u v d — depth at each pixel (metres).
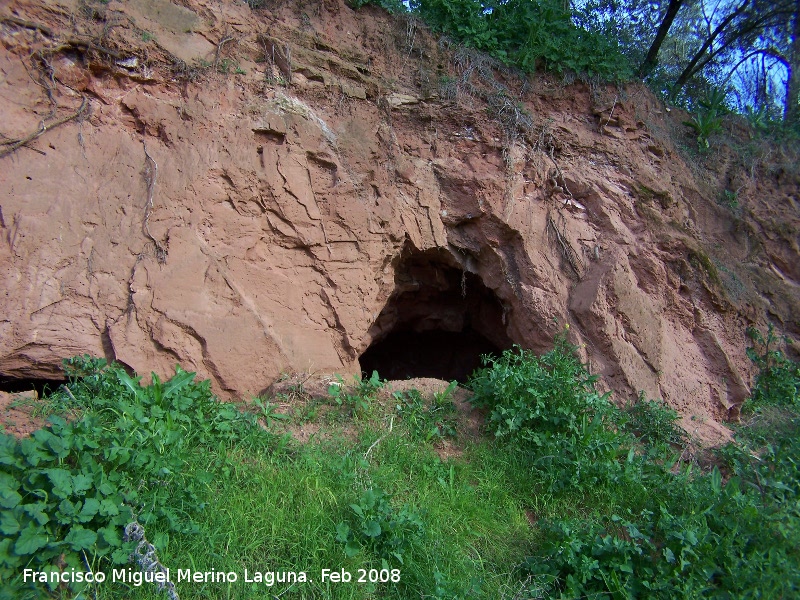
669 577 2.91
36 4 4.06
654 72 7.68
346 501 3.15
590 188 5.59
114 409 3.31
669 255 5.47
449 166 5.50
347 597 2.70
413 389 4.24
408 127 5.55
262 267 4.48
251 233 4.47
